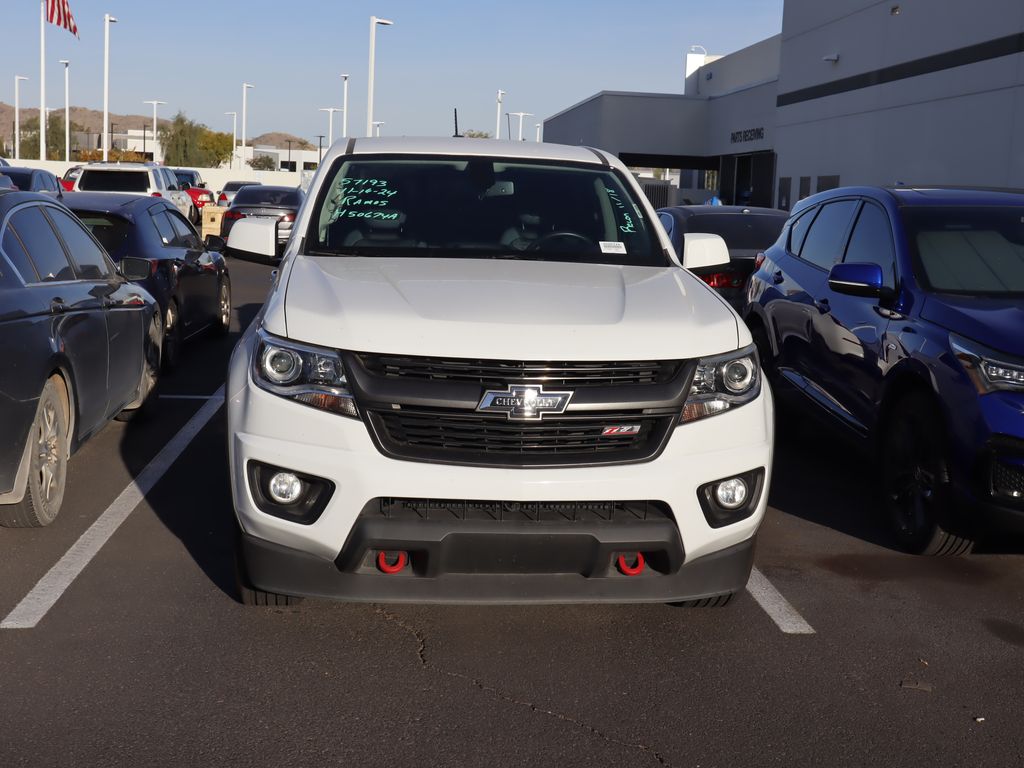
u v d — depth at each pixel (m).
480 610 4.50
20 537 5.23
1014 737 3.56
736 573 4.05
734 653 4.16
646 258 5.08
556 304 4.10
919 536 5.30
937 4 22.31
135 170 25.95
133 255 9.16
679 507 3.83
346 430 3.73
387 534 3.70
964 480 4.89
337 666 3.94
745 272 10.46
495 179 5.43
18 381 4.79
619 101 42.94
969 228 6.00
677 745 3.45
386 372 3.78
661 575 3.95
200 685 3.76
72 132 105.88
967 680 3.98
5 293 4.83
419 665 3.96
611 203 5.41
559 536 3.75
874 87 25.23
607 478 3.75
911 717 3.68
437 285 4.24
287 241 5.43
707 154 43.28
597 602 3.92
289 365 3.83
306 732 3.46
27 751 3.29
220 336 11.96
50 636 4.12
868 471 6.98
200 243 11.21
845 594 4.83
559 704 3.70
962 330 5.09
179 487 6.14
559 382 3.79
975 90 20.91
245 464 3.83
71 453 5.70
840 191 7.21
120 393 6.68
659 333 3.94
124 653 3.99
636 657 4.09
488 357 3.74
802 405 6.95
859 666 4.08
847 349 6.20
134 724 3.48
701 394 3.93
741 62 41.38
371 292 4.12
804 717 3.66
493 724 3.55
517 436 3.76
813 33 28.75
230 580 4.74
